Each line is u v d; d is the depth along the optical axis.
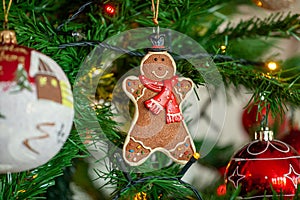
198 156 0.50
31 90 0.40
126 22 0.61
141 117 0.48
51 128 0.41
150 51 0.49
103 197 0.71
